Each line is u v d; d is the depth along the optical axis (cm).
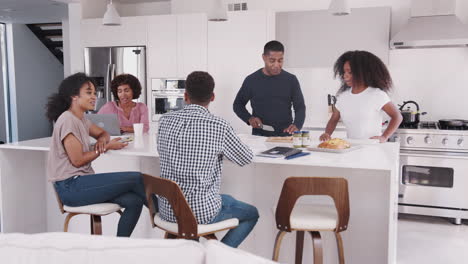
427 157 442
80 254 118
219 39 521
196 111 211
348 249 270
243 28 511
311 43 512
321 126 486
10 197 318
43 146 296
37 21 730
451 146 434
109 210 250
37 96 826
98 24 563
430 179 444
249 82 396
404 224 440
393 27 513
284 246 286
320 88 539
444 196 441
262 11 504
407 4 507
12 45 771
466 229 425
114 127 334
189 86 214
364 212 265
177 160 210
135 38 552
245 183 287
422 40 455
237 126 523
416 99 507
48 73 852
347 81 326
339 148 264
